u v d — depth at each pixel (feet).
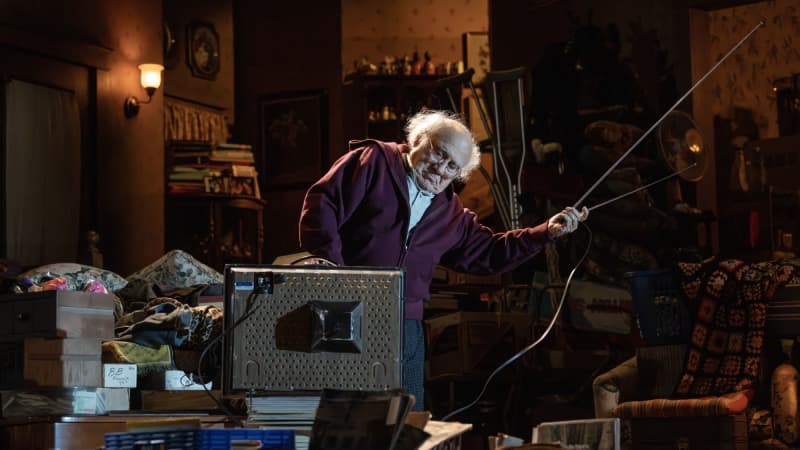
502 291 23.81
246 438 8.05
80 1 27.66
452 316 20.95
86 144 27.78
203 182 33.68
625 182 24.14
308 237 10.34
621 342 22.03
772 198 26.11
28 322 11.30
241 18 38.65
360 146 10.84
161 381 12.67
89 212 27.71
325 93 37.47
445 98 22.62
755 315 14.15
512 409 20.15
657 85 25.02
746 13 30.94
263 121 38.17
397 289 8.86
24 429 10.77
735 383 14.07
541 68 26.61
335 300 8.82
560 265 23.26
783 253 25.20
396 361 8.78
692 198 24.77
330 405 8.02
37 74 26.18
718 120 30.96
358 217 10.68
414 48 37.70
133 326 12.43
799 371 14.47
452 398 20.58
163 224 30.53
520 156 22.06
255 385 8.75
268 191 37.93
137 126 29.45
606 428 8.52
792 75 27.25
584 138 25.23
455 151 10.53
